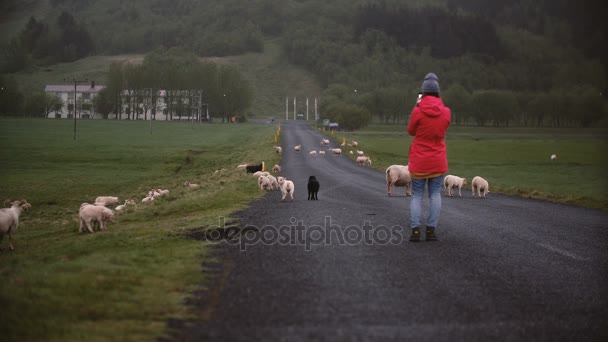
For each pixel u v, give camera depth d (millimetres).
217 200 22812
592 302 7805
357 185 31109
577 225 15789
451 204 21344
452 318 7059
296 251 11031
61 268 9336
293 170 45594
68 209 33375
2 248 15672
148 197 30266
